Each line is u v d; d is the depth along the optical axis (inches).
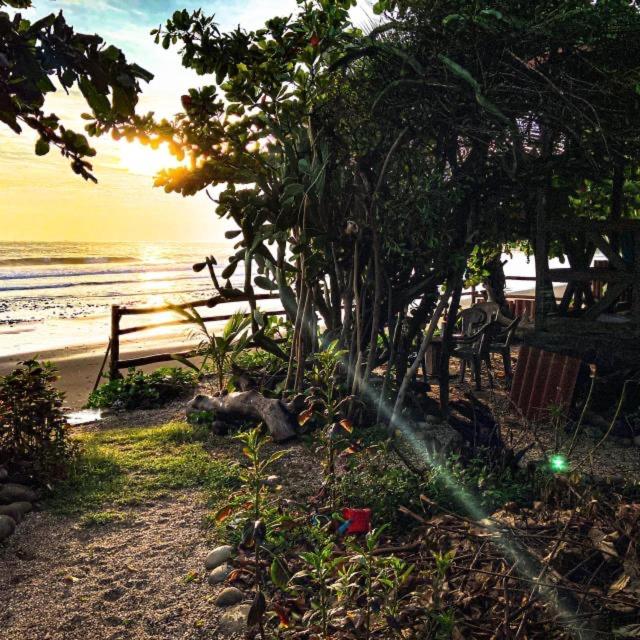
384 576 110.0
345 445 178.9
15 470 203.8
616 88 209.8
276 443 245.9
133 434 263.4
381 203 242.5
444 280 264.2
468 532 140.3
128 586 144.8
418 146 241.6
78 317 907.4
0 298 1184.2
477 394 307.9
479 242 255.0
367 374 262.5
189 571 150.9
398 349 287.9
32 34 40.6
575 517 141.8
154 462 225.9
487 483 178.9
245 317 316.5
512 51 208.4
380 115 235.9
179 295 1263.5
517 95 216.8
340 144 247.6
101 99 43.2
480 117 221.9
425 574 127.7
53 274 1801.2
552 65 214.1
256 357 374.3
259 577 124.4
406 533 159.3
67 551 161.9
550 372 261.9
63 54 41.4
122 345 626.8
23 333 732.0
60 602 138.3
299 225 268.7
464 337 325.4
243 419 266.1
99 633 127.1
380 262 252.4
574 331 261.9
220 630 126.8
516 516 155.5
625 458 216.7
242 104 264.1
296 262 284.8
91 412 322.0
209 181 281.3
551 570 121.7
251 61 243.6
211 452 238.8
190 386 358.6
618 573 123.0
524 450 197.9
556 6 205.9
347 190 259.4
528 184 243.6
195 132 261.6
